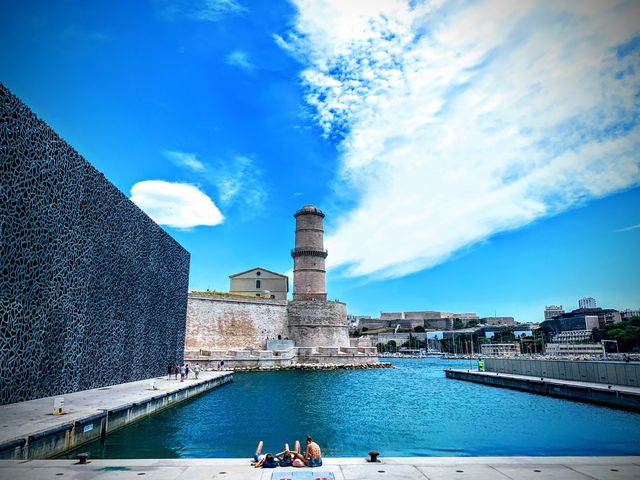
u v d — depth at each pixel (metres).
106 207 27.61
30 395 19.59
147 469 9.34
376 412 26.08
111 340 28.33
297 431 20.11
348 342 78.88
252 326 65.88
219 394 33.19
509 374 43.28
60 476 8.80
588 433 19.61
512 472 9.13
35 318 20.03
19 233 18.89
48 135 21.14
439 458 10.32
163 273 39.78
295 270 77.69
